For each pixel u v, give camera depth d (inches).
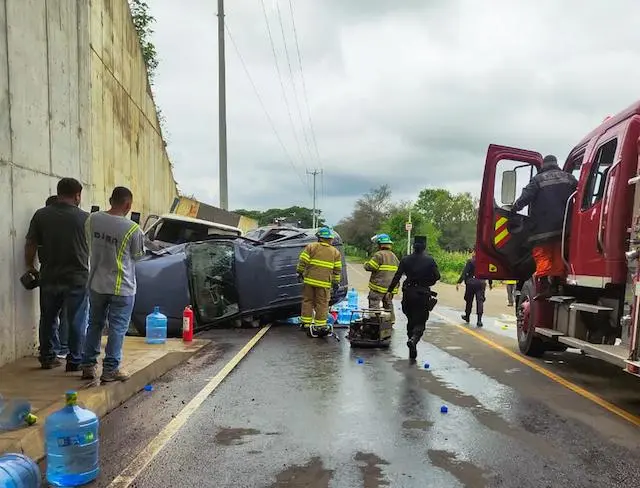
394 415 216.8
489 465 167.8
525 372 301.4
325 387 259.8
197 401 233.1
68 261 236.8
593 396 250.1
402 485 152.6
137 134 685.3
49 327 244.5
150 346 334.3
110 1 543.8
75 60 324.8
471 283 516.4
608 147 280.1
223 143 930.7
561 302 309.3
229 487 150.3
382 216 3784.5
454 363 323.3
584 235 286.5
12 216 254.8
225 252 446.9
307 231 534.9
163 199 907.4
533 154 386.0
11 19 253.9
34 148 274.7
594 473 163.0
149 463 166.1
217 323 436.5
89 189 346.0
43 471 157.6
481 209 382.0
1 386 216.8
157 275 412.2
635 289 226.5
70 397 158.6
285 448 179.5
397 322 527.5
